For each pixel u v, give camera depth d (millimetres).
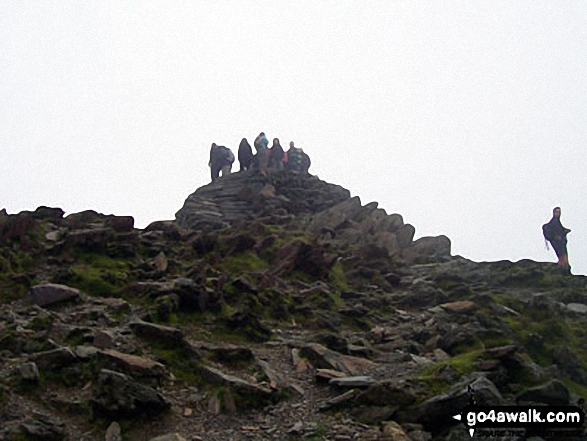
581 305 18625
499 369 11438
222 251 19875
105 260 16609
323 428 9414
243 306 15148
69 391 9820
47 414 9055
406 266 24281
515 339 14383
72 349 10828
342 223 28719
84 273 15164
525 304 17719
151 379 10281
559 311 16688
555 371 12250
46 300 13391
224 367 11547
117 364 10305
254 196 31938
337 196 34531
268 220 27750
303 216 30484
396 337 14875
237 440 9117
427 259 26016
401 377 11242
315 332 14898
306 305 16547
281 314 15836
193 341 12453
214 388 10508
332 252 23328
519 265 23344
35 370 9812
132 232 18516
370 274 21500
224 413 9961
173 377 10727
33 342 11039
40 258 16094
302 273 19797
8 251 15711
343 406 10188
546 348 14086
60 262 16016
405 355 13156
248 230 22812
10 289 13844
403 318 16906
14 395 9320
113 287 14906
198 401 10180
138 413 9391
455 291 19125
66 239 16906
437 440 9391
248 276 17688
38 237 17312
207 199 32781
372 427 9469
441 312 17281
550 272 22344
